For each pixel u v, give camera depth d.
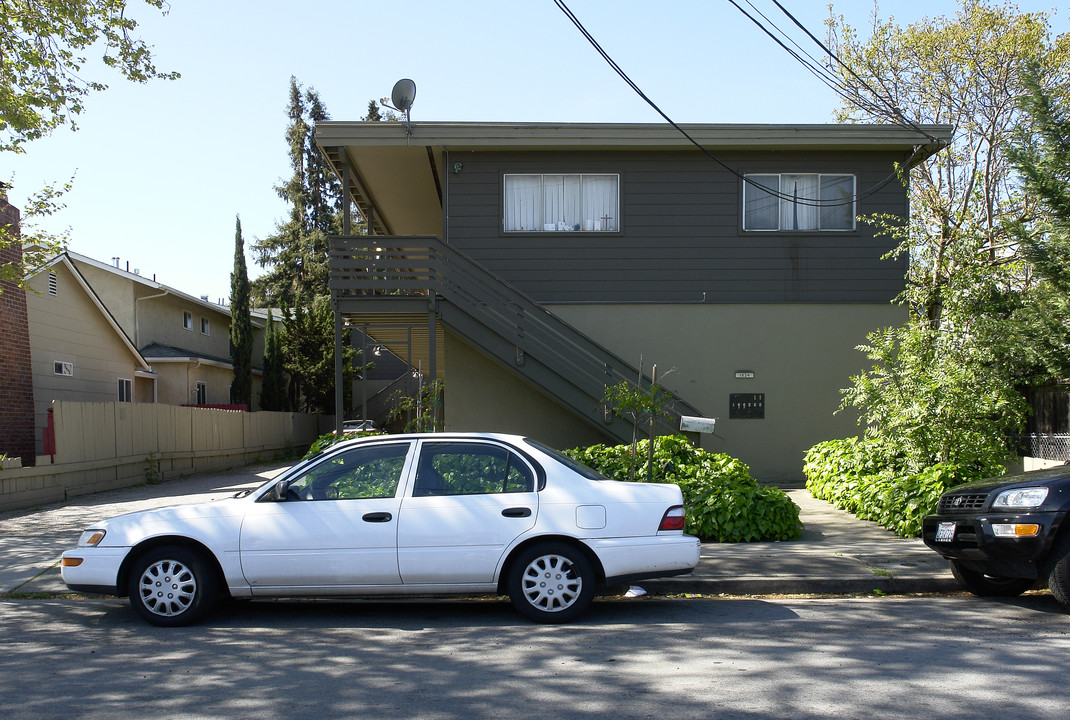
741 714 4.73
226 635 6.71
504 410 16.44
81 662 5.94
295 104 47.69
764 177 16.62
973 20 22.77
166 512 7.07
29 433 18.94
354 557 6.81
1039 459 15.24
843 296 16.53
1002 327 12.18
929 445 11.49
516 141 15.98
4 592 8.34
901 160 16.69
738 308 16.50
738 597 8.10
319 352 35.41
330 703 5.00
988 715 4.68
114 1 13.05
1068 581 6.85
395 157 16.94
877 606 7.64
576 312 16.45
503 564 6.89
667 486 7.13
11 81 13.08
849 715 4.70
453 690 5.21
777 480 16.36
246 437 26.91
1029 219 15.09
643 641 6.39
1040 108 13.60
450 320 15.18
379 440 7.23
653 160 16.56
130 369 25.81
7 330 18.20
